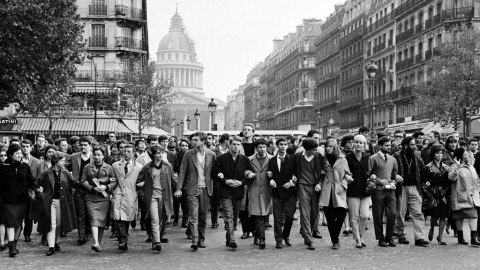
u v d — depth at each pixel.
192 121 179.50
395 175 13.48
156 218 13.12
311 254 12.64
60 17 29.56
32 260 12.11
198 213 13.54
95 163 13.12
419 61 58.69
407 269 11.03
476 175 13.73
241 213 14.93
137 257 12.41
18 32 28.17
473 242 13.70
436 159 13.88
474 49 41.47
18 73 28.41
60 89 30.80
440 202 13.80
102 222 13.04
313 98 112.25
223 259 12.12
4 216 12.53
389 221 13.59
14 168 12.54
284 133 50.62
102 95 54.78
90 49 59.22
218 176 13.23
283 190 13.29
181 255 12.61
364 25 78.56
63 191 13.02
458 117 41.78
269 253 12.79
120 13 60.06
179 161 17.34
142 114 54.94
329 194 13.21
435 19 55.03
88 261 11.98
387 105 67.44
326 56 99.31
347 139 13.67
